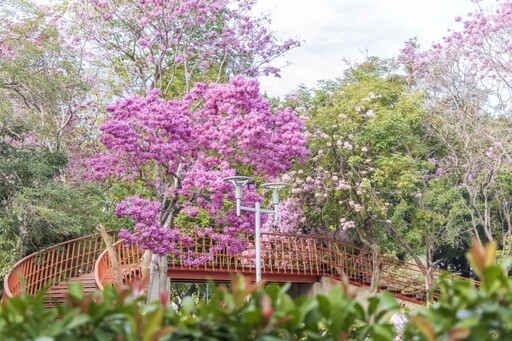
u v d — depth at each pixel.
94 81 23.70
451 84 21.55
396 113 21.44
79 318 2.35
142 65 22.45
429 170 23.06
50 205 18.64
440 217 22.27
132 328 2.30
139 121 16.02
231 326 2.40
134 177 17.31
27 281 16.62
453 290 2.44
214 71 22.97
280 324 2.40
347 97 22.55
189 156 16.91
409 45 23.64
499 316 2.26
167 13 20.42
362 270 22.39
